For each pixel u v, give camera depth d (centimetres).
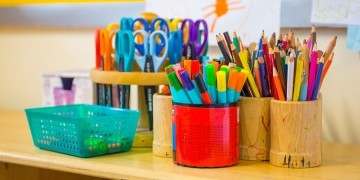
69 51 158
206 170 90
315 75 92
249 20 127
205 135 91
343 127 119
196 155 92
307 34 121
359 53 116
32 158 100
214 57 133
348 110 118
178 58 110
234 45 99
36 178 124
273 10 123
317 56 92
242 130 98
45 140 105
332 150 109
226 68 92
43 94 141
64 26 155
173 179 85
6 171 118
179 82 92
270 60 97
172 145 97
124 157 101
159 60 109
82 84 134
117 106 114
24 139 116
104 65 113
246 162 97
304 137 92
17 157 102
